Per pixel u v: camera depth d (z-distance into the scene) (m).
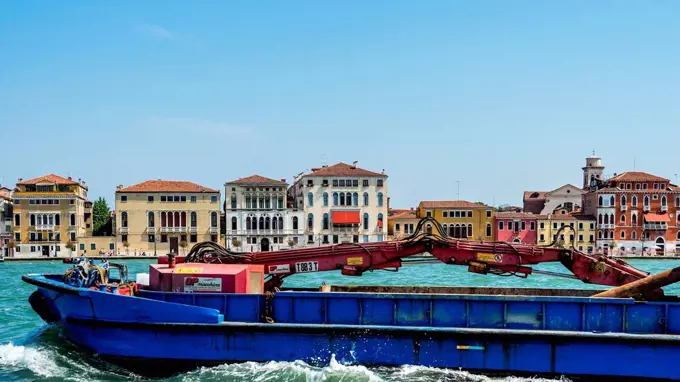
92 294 17.05
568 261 18.41
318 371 15.92
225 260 19.20
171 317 16.75
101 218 109.25
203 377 15.96
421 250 18.95
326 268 19.06
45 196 89.81
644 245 95.44
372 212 91.00
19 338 20.95
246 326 16.47
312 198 90.81
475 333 15.86
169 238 89.38
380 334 16.22
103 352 17.17
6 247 91.19
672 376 15.17
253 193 89.94
